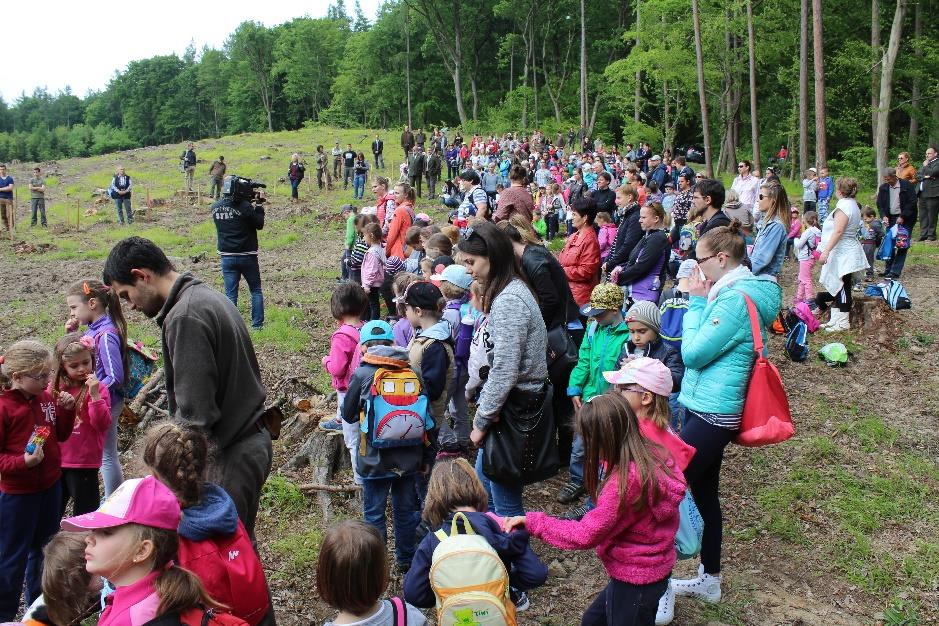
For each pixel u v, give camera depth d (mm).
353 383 4277
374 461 4203
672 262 9555
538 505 5344
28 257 16312
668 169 20531
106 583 3025
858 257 8797
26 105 174000
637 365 3539
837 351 8180
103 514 2326
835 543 4898
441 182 30062
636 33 34906
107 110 142125
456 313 5887
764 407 3891
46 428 3914
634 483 3018
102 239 18641
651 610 3119
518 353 3926
